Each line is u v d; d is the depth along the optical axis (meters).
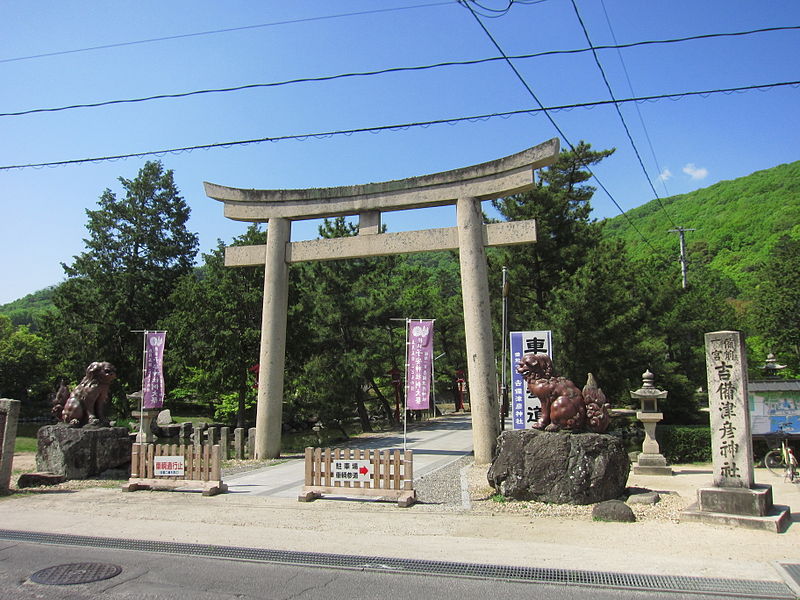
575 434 10.37
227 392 26.53
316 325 27.14
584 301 19.17
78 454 13.94
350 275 29.33
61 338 30.53
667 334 28.95
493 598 5.59
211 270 25.28
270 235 18.36
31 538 8.21
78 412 14.57
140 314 31.86
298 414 28.97
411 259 92.06
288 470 15.41
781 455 14.59
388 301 29.16
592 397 10.74
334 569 6.61
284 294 18.27
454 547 7.46
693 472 14.80
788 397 15.15
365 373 28.31
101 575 6.43
